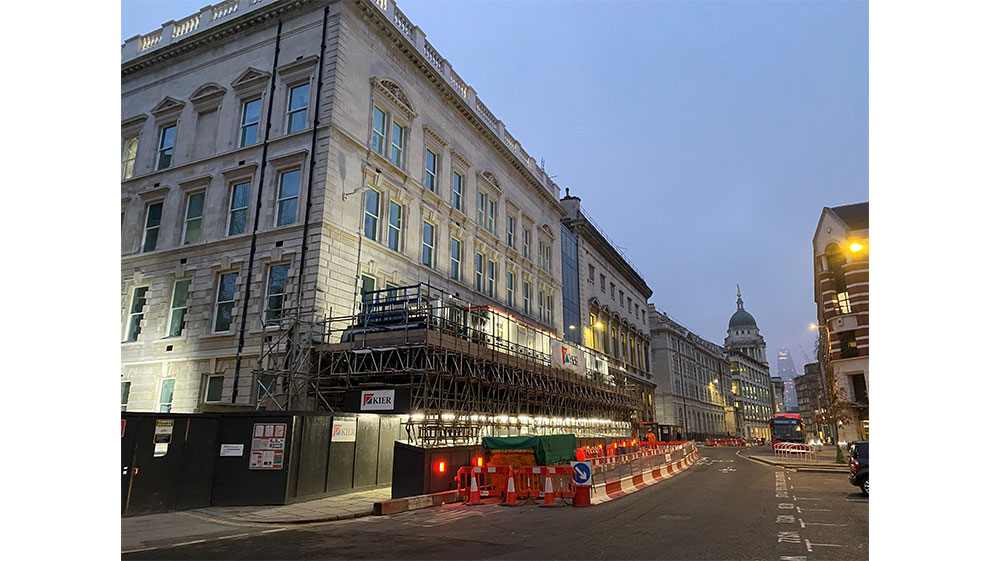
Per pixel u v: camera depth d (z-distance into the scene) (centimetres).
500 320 2741
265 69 2620
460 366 2178
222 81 2733
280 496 1548
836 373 4484
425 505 1573
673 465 2777
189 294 2481
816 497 1750
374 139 2639
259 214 2412
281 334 2166
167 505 1455
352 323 2184
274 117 2520
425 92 3042
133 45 3067
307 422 1659
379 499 1683
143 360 2494
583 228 5091
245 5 2773
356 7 2584
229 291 2430
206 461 1564
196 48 2845
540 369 2933
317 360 2138
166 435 1479
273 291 2309
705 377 9875
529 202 4178
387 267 2558
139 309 2659
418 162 2895
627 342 6034
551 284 4359
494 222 3638
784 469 2977
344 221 2347
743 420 11931
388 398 1912
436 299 2288
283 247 2294
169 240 2620
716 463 3547
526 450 1764
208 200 2572
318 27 2533
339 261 2292
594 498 1666
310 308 2152
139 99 2975
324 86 2423
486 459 1816
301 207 2309
